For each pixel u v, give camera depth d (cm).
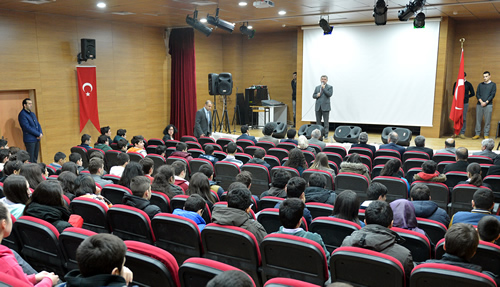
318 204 357
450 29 1090
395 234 249
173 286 214
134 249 224
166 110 1238
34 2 759
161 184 403
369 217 256
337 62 1205
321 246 262
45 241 266
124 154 527
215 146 752
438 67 1084
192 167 582
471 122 1153
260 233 284
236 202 287
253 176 542
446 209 452
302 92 1269
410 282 207
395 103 1149
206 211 345
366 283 225
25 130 830
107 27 1038
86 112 990
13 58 846
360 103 1195
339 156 668
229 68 1454
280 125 1162
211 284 128
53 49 921
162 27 1188
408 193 467
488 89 1051
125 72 1097
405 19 813
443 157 637
